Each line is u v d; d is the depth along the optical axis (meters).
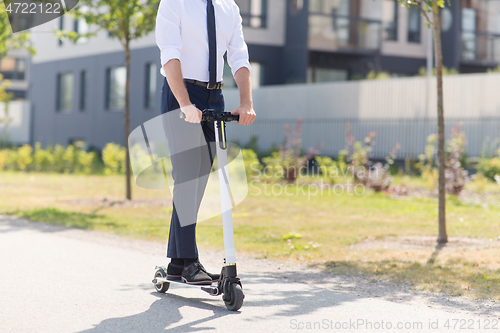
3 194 13.27
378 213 10.28
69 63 29.36
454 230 8.05
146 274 4.84
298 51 25.48
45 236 7.03
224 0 3.87
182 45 3.71
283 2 26.17
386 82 20.61
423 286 4.52
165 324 3.35
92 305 3.77
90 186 15.91
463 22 26.55
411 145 19.94
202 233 7.56
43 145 31.05
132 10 11.05
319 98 22.45
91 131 28.16
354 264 5.49
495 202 12.12
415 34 28.12
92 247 6.24
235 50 3.90
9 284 4.34
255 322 3.41
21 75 44.88
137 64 25.61
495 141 18.05
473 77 18.61
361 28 25.77
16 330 3.21
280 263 5.66
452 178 13.13
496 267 5.28
